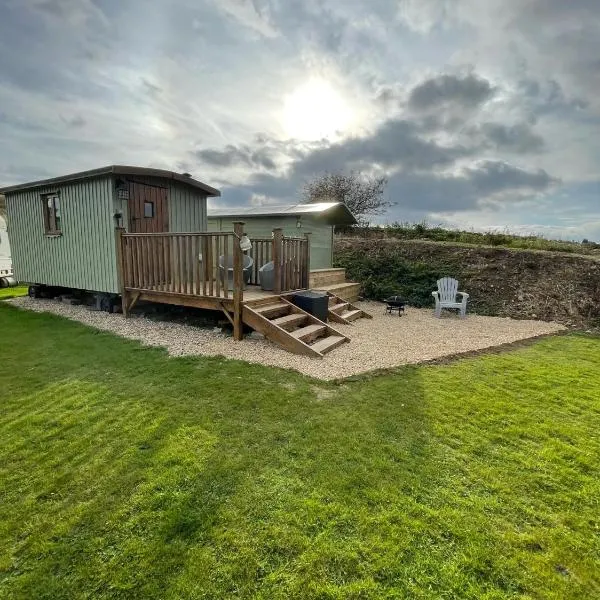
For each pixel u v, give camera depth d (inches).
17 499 84.4
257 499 84.7
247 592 63.7
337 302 316.8
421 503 84.4
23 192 349.4
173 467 96.0
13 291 479.2
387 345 221.6
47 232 331.6
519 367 182.2
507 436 114.9
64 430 114.2
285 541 73.4
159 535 74.7
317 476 93.2
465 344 227.5
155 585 64.7
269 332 206.8
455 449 107.0
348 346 216.7
